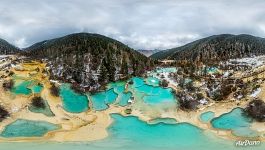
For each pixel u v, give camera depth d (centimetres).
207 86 18638
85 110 16212
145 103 16888
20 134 13150
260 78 18912
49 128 13925
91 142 12544
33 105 15675
